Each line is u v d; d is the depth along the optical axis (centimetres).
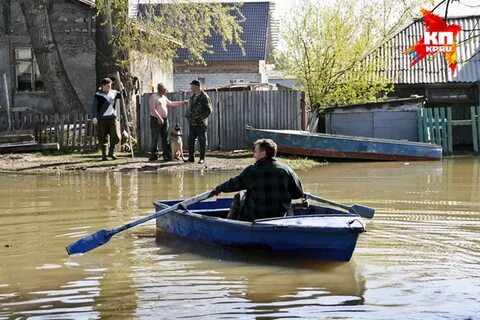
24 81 3428
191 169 2278
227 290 905
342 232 999
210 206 1371
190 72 5750
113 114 2466
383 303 847
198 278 965
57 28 3381
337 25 3384
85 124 2725
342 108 3072
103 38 2983
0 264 1054
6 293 904
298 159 2631
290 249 1053
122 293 897
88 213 1477
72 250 1095
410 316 798
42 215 1457
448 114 3041
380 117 3056
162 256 1095
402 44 3716
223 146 2844
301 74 3419
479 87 3466
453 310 819
